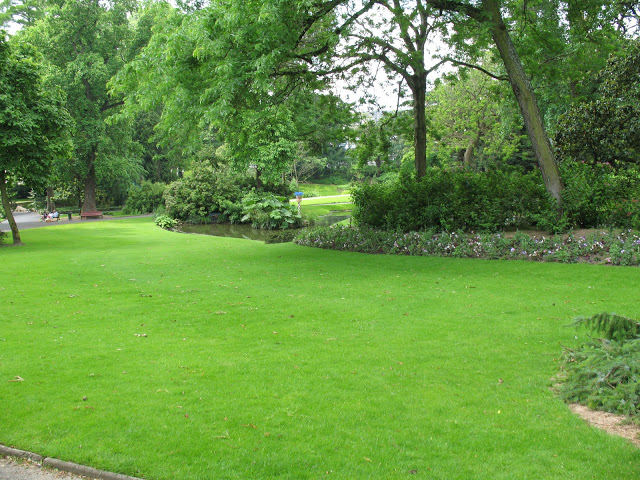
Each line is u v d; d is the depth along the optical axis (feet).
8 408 14.93
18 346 21.39
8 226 103.19
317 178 262.88
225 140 54.54
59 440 12.98
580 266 35.78
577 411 14.49
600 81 67.26
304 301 30.07
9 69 57.26
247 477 11.24
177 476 11.29
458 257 43.88
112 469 11.66
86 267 44.78
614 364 14.55
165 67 41.04
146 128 174.91
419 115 59.00
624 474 11.03
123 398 15.69
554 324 23.34
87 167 129.18
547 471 11.27
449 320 24.81
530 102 45.55
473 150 113.70
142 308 28.81
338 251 53.21
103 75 110.32
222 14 39.75
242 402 15.37
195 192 119.96
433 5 46.70
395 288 33.01
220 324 25.23
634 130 54.70
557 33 53.88
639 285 29.40
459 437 13.00
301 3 37.37
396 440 12.88
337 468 11.58
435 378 17.34
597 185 46.47
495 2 44.78
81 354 20.31
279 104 52.75
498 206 48.42
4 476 11.66
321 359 19.51
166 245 65.00
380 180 174.60
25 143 56.85
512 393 15.88
